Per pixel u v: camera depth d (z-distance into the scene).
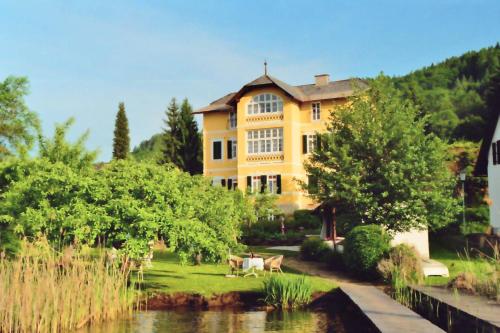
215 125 54.19
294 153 49.16
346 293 19.73
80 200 19.61
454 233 34.53
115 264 19.05
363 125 30.28
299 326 16.75
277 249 35.34
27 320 15.00
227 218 23.69
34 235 19.80
